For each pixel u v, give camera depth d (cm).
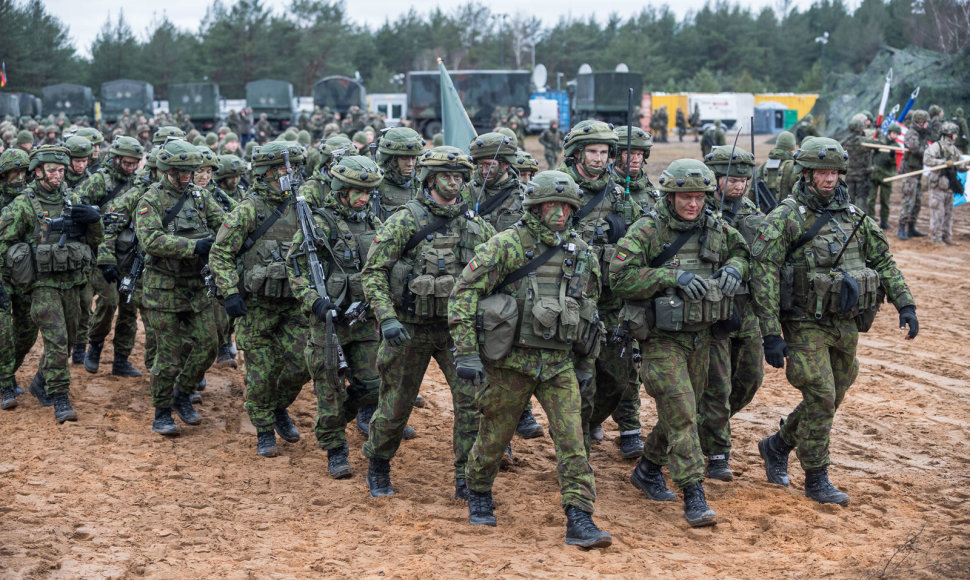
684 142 8406
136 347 1848
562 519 1004
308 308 1086
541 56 17588
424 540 940
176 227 1261
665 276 977
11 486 1086
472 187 1219
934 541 946
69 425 1338
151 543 929
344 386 1105
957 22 6981
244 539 948
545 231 907
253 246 1180
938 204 3003
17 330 1439
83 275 1397
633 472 1128
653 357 1006
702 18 18175
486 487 991
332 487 1117
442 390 1612
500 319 885
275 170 1187
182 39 14250
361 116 5475
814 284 1037
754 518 1018
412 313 997
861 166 3077
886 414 1468
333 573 861
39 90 11856
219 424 1384
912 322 1058
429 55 17312
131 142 1531
